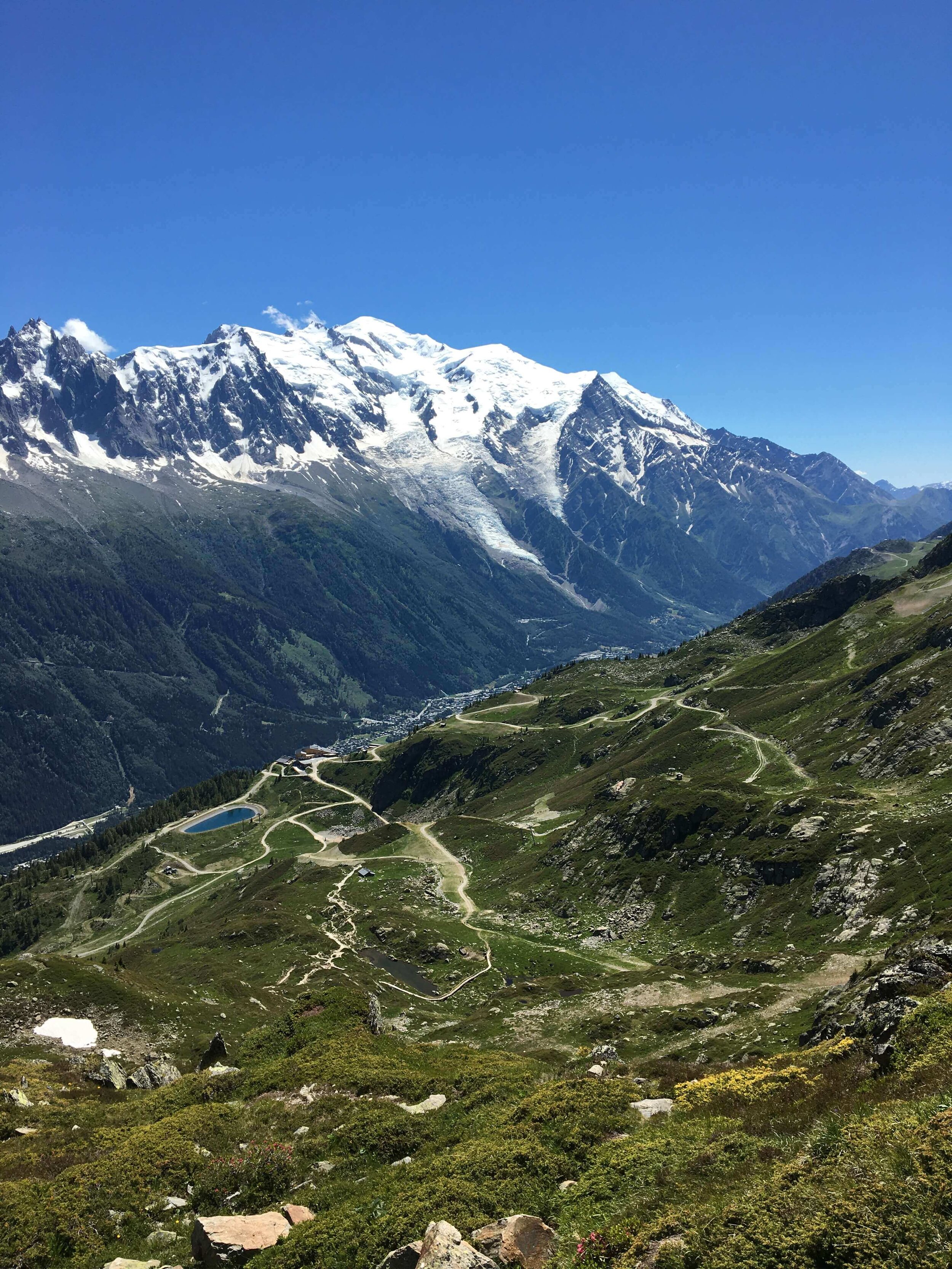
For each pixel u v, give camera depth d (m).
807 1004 75.75
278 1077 47.69
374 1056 50.50
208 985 108.44
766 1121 25.84
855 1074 28.56
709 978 97.06
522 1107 34.16
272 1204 31.84
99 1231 30.53
